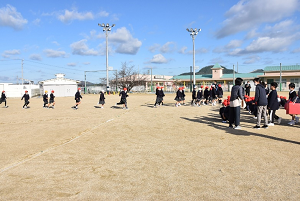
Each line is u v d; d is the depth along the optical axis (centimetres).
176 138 770
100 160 557
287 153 579
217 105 1927
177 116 1298
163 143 707
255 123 1030
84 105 2170
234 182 419
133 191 392
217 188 397
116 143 718
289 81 4644
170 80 6231
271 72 4809
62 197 375
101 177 454
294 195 368
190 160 544
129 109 1734
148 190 395
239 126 909
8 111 1786
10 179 450
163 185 413
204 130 892
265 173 457
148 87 5375
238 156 564
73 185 420
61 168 505
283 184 407
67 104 2364
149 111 1579
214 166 501
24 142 751
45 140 777
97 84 5516
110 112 1566
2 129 996
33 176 463
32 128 1008
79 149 655
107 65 4212
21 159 573
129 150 638
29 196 379
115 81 5119
